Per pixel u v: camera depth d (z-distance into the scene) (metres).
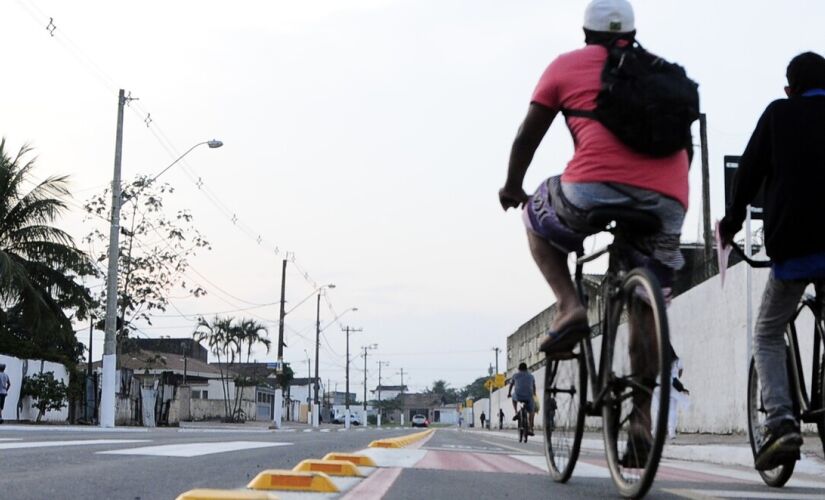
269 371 89.00
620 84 3.27
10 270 23.56
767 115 3.94
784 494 3.91
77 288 26.59
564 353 3.70
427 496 3.36
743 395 13.50
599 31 3.51
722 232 4.29
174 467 4.52
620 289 3.50
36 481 3.54
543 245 3.67
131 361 55.81
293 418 94.25
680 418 16.95
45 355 25.44
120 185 21.97
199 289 29.27
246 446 7.46
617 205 3.33
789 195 3.83
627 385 3.38
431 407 162.75
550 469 4.39
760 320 4.20
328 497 3.09
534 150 3.64
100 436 10.73
